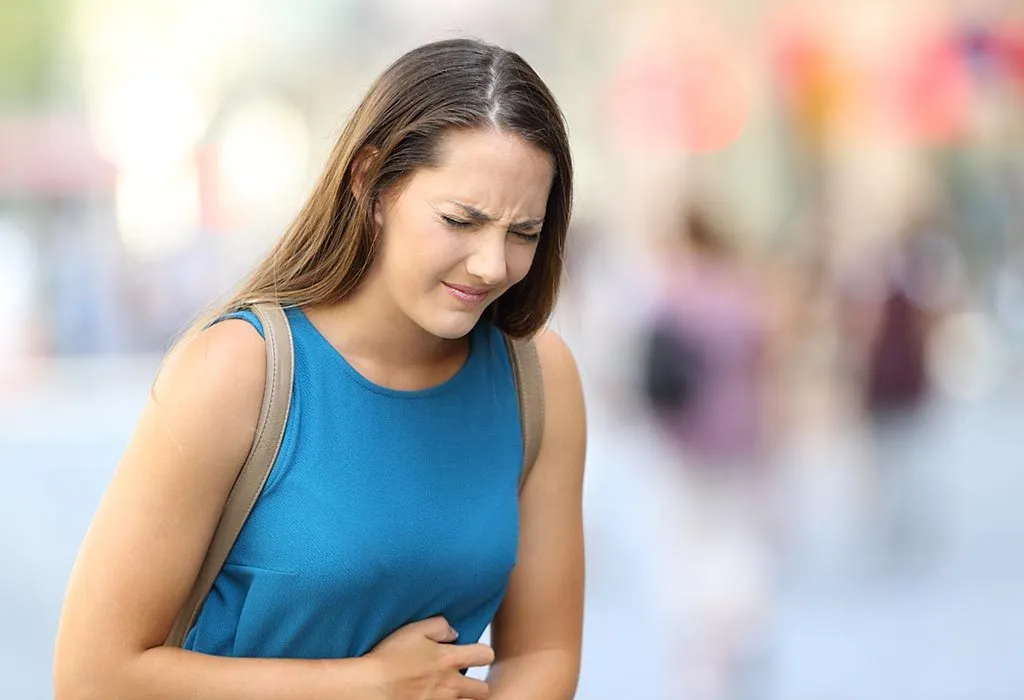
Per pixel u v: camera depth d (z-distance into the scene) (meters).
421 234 5.90
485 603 6.68
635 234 65.44
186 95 77.50
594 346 35.16
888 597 21.81
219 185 76.50
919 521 25.47
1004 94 55.09
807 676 17.66
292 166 76.50
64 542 27.03
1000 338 63.31
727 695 16.48
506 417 6.72
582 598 7.09
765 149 65.62
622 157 68.19
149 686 6.03
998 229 66.25
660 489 16.91
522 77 5.97
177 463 6.00
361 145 6.03
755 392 16.55
